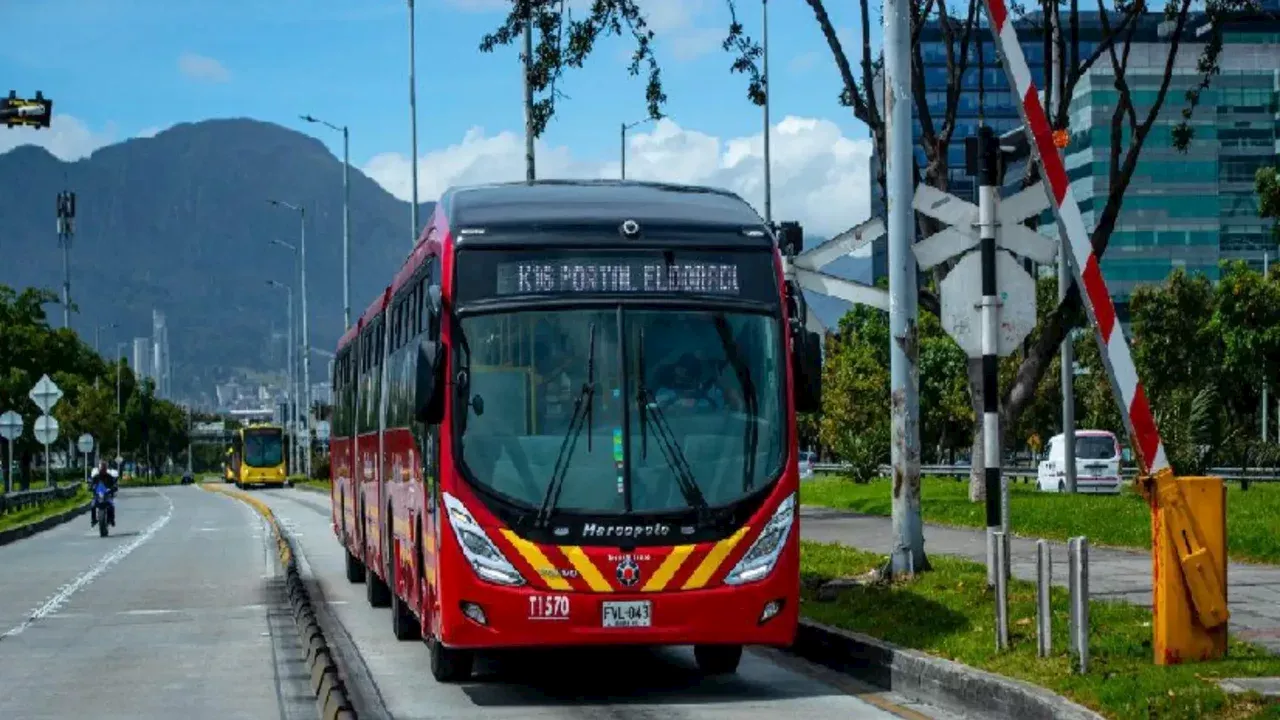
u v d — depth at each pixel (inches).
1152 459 463.5
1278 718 376.2
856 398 2642.7
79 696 547.5
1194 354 2940.5
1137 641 499.5
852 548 979.9
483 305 519.2
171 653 672.4
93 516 1820.9
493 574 500.7
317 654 581.6
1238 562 837.8
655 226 531.5
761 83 1209.4
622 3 1124.5
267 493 3705.7
